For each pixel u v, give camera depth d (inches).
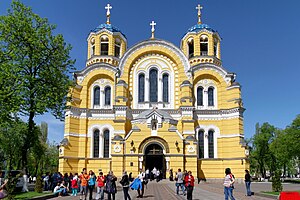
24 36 1355.8
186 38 2428.6
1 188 828.0
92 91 2256.4
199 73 2277.3
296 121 2500.0
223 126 2187.5
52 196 1237.7
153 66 2290.8
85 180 1099.9
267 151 3157.0
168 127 1996.8
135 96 2239.2
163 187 1640.0
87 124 2188.7
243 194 1291.8
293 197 616.7
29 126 1428.4
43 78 1412.4
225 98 2230.6
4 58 1328.7
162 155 1983.3
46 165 3393.2
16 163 2512.3
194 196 1194.6
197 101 2258.9
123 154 1966.0
